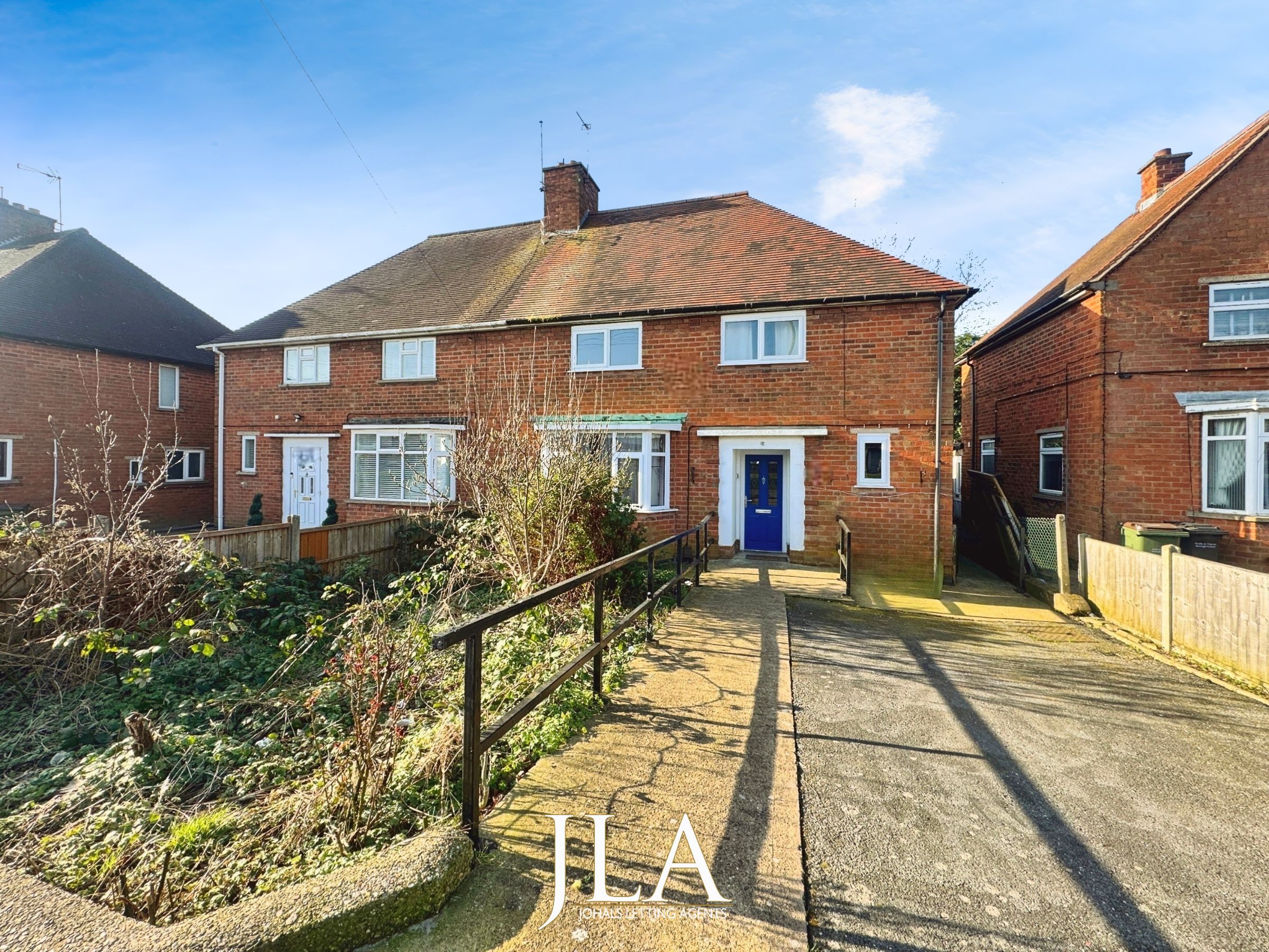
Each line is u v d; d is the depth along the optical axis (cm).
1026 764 379
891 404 1042
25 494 1419
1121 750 404
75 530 588
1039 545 937
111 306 1750
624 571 805
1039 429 1252
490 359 1301
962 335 2577
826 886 261
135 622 566
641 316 1169
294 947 201
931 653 613
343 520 1403
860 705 471
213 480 1867
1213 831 311
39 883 221
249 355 1513
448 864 242
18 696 501
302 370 1466
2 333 1378
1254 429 898
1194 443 957
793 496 1092
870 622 732
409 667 393
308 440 1457
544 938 220
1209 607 589
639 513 1127
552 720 404
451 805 320
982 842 296
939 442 1011
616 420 1141
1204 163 1233
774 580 919
